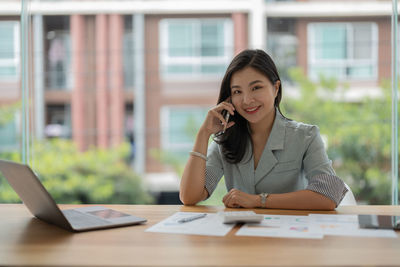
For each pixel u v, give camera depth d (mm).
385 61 5055
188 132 5582
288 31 5199
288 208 1022
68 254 661
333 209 1014
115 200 5594
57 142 5535
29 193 838
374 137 5027
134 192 5598
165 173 5609
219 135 1245
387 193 4949
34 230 833
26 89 1826
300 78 5133
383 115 5031
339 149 5055
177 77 5574
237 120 1217
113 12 5574
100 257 643
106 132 5598
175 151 5602
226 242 714
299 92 5133
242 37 5348
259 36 5250
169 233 785
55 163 5512
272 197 1040
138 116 5605
